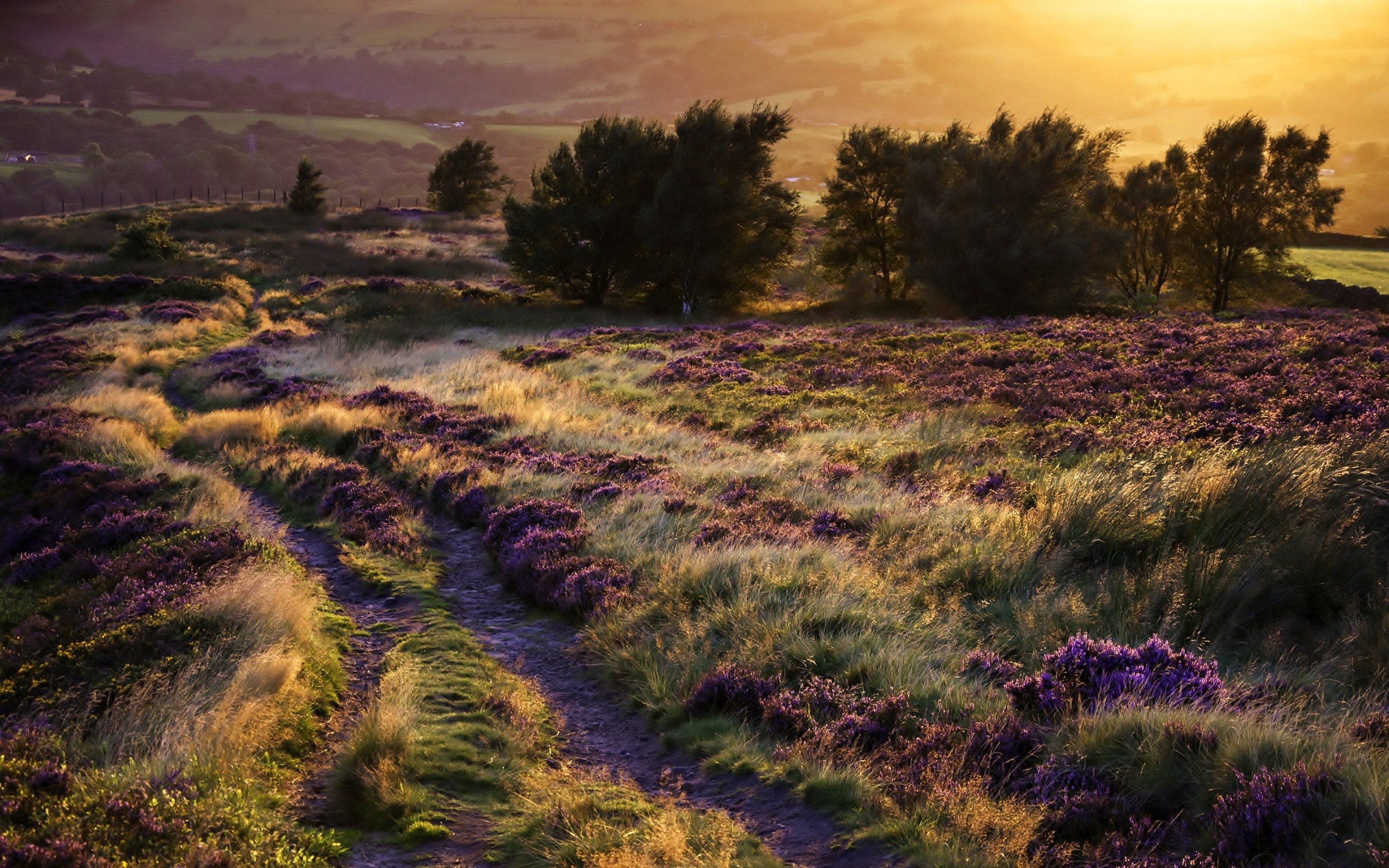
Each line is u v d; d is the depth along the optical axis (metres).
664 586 9.56
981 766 5.80
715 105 44.03
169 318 36.22
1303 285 51.84
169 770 5.88
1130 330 28.34
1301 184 43.75
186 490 14.53
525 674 8.45
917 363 24.72
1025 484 12.49
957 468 14.04
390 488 15.03
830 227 50.75
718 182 43.78
